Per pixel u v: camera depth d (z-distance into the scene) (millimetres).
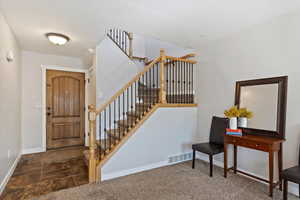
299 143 2102
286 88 2229
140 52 5133
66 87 4402
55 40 2953
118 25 2605
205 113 3428
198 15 2291
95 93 3666
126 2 1974
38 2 1960
